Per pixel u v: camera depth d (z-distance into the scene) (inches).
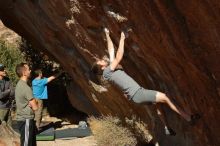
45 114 567.5
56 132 475.2
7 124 383.2
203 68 221.5
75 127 499.2
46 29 386.6
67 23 317.4
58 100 583.5
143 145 375.9
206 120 244.4
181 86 248.5
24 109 308.3
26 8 400.8
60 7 306.5
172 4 208.7
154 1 214.7
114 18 252.5
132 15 237.5
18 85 309.4
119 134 386.9
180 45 222.7
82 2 268.5
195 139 266.8
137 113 357.7
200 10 194.1
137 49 264.2
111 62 231.5
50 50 432.1
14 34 697.6
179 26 214.8
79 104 520.1
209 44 206.7
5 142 367.6
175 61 237.1
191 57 222.2
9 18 485.4
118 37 264.8
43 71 605.6
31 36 482.3
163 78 264.4
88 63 370.3
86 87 413.1
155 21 224.7
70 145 432.8
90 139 445.4
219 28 193.9
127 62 283.7
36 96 470.9
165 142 315.6
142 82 288.7
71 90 527.2
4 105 379.2
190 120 232.1
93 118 475.5
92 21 280.1
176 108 226.5
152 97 219.8
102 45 300.2
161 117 293.4
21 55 620.4
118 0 238.4
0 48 617.3
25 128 307.3
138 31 244.5
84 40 316.8
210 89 227.9
